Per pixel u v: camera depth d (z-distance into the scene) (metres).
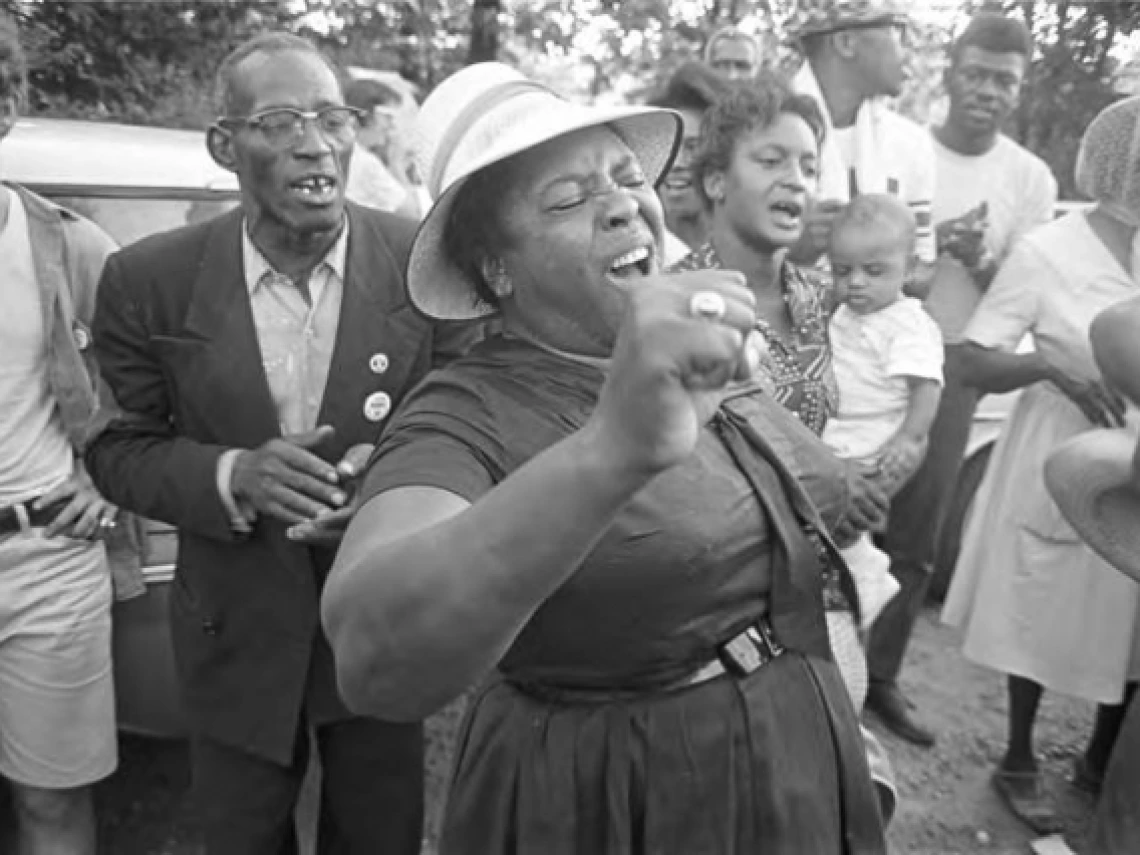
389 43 6.81
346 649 1.18
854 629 2.32
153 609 2.98
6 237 2.55
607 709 1.47
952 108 4.09
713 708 1.47
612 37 6.64
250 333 2.30
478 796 1.53
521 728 1.50
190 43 6.23
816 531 1.57
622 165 1.49
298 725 2.38
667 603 1.42
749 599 1.51
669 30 6.60
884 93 3.69
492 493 1.11
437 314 1.62
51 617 2.66
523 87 1.55
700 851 1.45
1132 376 2.16
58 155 3.13
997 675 4.29
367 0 6.69
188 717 2.49
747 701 1.48
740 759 1.47
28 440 2.63
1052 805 3.51
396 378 2.37
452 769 1.66
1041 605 3.26
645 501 1.40
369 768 2.49
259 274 2.31
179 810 3.34
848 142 3.68
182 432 2.39
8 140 3.13
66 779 2.76
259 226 2.30
